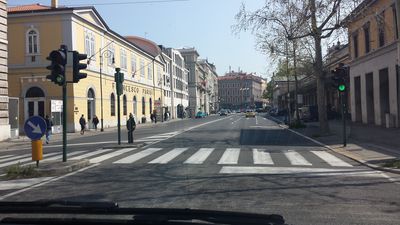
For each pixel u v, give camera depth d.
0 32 31.89
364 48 35.50
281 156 16.64
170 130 39.22
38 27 44.16
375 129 29.14
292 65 39.44
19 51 44.31
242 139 25.95
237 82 193.50
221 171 12.70
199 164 14.40
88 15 48.16
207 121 66.69
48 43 43.91
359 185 10.27
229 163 14.56
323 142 22.58
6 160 18.02
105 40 54.09
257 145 21.66
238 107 191.62
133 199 8.78
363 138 23.34
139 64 71.38
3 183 11.41
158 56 84.94
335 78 19.98
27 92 44.19
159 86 85.88
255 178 11.37
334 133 27.28
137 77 69.81
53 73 14.16
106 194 9.40
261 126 44.53
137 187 10.20
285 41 30.30
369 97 35.44
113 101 56.97
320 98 26.92
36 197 9.29
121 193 9.48
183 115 108.81
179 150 19.33
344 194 9.16
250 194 9.16
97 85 50.72
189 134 31.75
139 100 70.88
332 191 9.50
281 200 8.55
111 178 11.73
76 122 43.81
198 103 140.38
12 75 44.38
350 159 15.62
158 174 12.27
